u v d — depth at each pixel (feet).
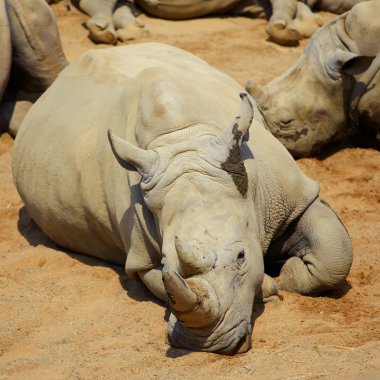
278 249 68.54
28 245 80.59
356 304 63.31
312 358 54.03
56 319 65.87
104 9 134.82
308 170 91.76
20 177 80.79
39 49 103.30
